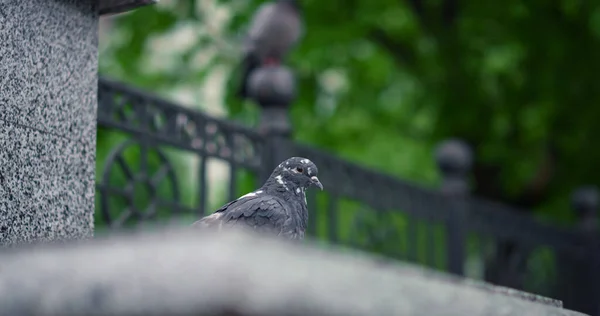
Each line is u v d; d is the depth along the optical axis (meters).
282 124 7.41
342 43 12.77
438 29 12.73
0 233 3.38
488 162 13.34
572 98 13.01
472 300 1.78
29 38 3.59
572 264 11.89
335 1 12.88
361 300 1.26
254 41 7.62
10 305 1.19
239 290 1.07
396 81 13.20
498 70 12.21
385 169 12.39
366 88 13.16
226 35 12.78
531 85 12.88
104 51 12.91
